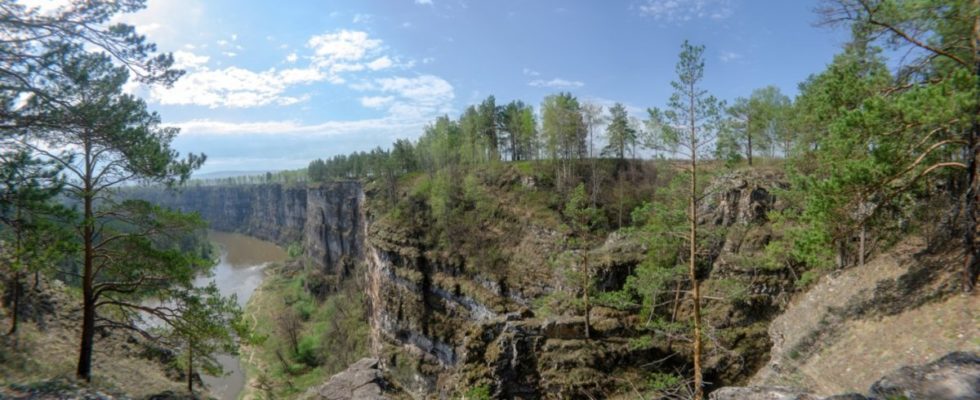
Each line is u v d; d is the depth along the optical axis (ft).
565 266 143.23
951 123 44.19
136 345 102.58
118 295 68.28
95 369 75.77
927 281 55.83
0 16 41.09
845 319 63.21
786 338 73.15
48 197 46.34
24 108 45.29
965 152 53.93
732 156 51.83
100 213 59.16
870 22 51.67
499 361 103.19
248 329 66.85
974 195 46.78
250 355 230.07
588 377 98.48
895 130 46.78
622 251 136.77
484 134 268.62
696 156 52.70
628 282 72.33
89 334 59.98
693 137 51.96
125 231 62.59
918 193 59.72
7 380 49.57
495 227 204.44
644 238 61.93
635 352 103.19
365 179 331.36
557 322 108.47
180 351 70.85
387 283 221.25
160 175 58.39
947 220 62.08
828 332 63.93
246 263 523.70
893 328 52.95
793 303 106.22
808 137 79.36
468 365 107.65
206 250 285.84
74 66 47.88
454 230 211.00
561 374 99.76
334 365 219.61
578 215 119.65
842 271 77.66
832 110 59.88
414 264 208.54
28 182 44.96
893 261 66.54
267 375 209.15
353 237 344.69
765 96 165.78
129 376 81.30
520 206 206.49
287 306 317.42
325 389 96.22
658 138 54.44
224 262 530.68
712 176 53.93
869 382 47.98
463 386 103.86
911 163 48.83
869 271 69.26
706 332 59.41
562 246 174.40
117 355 92.43
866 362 51.39
